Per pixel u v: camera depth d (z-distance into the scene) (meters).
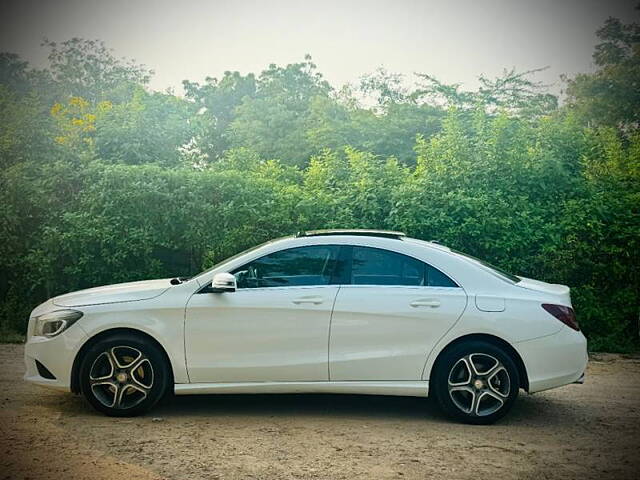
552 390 7.41
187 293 6.07
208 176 10.28
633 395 7.25
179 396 6.90
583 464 5.06
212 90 31.61
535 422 6.15
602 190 10.42
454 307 5.97
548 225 9.88
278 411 6.38
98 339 6.05
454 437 5.65
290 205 10.28
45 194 10.59
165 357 6.02
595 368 8.67
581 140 11.14
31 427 5.72
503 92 17.41
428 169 10.54
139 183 10.12
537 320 5.96
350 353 5.95
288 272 6.15
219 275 5.94
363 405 6.65
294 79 30.52
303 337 5.95
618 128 19.44
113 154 11.99
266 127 25.80
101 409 5.99
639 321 9.95
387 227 10.03
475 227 9.74
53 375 6.03
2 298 11.04
